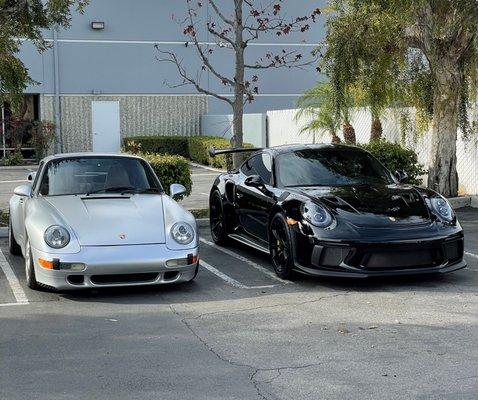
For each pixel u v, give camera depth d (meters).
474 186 13.80
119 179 7.84
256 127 23.80
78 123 25.38
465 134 13.40
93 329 5.68
